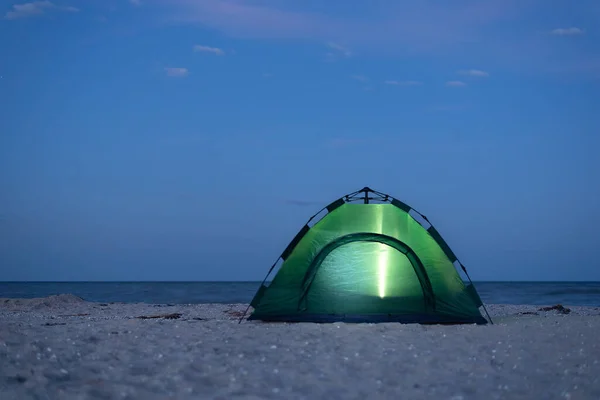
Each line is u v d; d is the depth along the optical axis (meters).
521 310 9.33
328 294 5.55
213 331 4.62
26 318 6.70
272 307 5.59
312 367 3.18
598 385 2.79
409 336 4.32
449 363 3.32
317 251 5.62
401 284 5.55
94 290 28.64
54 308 9.65
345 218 5.68
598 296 19.72
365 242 5.64
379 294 5.52
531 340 4.15
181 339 4.13
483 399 2.57
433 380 2.90
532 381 2.89
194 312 8.65
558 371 3.12
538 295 20.75
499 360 3.40
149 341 4.03
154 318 7.07
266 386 2.77
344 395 2.62
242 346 3.82
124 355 3.48
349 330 4.64
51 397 2.61
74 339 4.04
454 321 5.43
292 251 5.68
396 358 3.44
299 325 5.11
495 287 34.78
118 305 10.73
